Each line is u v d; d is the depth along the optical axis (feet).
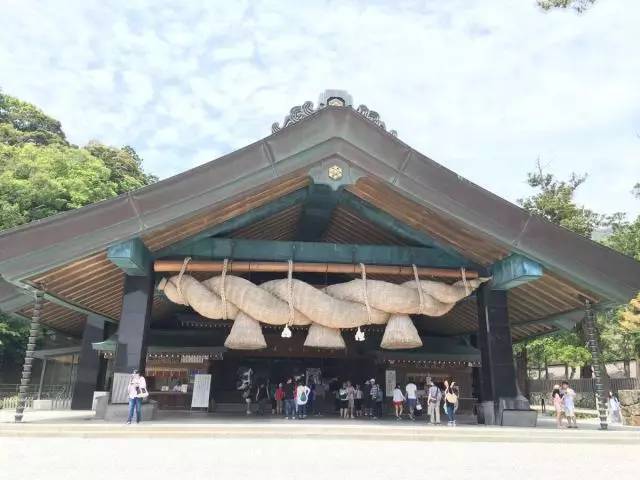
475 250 46.73
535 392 122.11
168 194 39.45
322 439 34.78
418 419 56.18
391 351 68.64
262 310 43.47
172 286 45.29
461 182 41.60
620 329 83.71
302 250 48.29
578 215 103.96
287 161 40.65
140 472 22.17
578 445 35.65
